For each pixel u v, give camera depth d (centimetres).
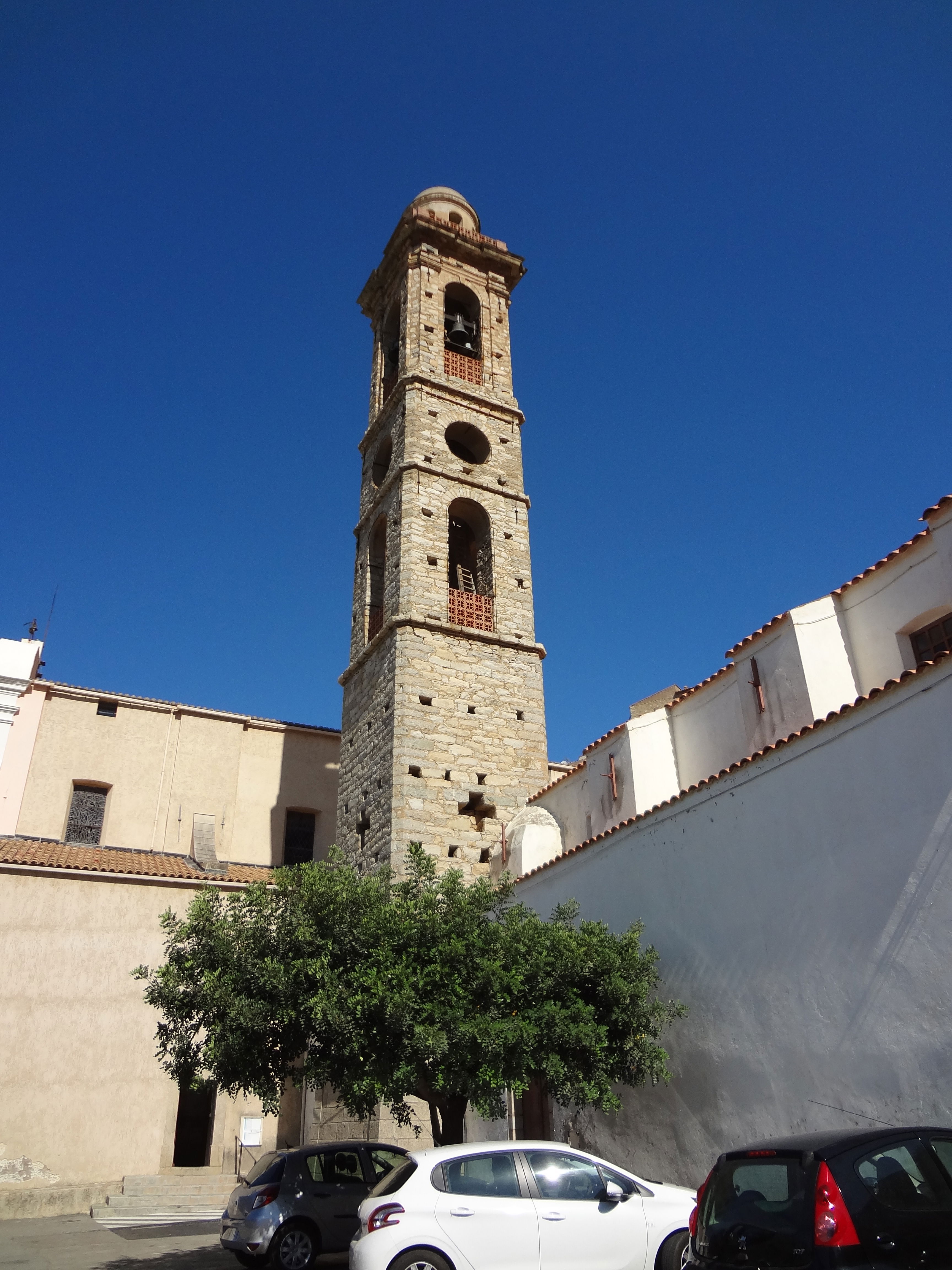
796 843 1241
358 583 2981
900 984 1041
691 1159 1308
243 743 3048
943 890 1016
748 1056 1240
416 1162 943
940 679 1074
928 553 1530
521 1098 1770
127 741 2872
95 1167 1955
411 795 2238
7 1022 1997
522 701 2538
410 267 3294
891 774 1116
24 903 2123
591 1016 1290
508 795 2377
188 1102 2238
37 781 2697
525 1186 923
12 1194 1850
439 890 1397
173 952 1368
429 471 2783
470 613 2627
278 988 1215
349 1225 1271
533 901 1903
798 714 1614
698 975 1366
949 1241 609
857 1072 1071
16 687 2748
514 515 2880
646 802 1955
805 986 1172
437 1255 866
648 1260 895
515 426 3102
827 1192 605
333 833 3061
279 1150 1641
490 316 3347
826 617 1684
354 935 1271
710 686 1975
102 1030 2069
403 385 2962
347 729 2673
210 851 2742
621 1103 1475
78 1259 1377
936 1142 671
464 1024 1170
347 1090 1207
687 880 1441
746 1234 634
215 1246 1486
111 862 2366
